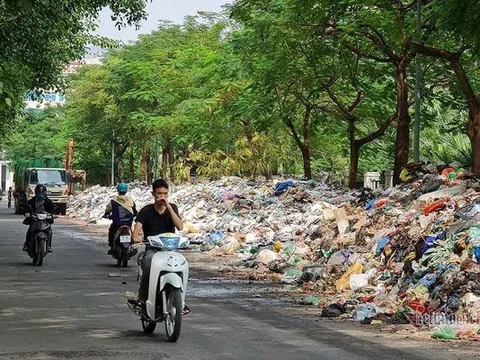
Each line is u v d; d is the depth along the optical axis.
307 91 49.62
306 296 20.03
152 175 88.94
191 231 39.56
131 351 12.52
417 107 35.94
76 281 22.67
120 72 75.56
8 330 14.47
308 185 44.12
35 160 73.56
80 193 85.56
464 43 29.92
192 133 62.84
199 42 73.06
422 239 20.08
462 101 45.56
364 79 48.28
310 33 39.12
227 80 54.59
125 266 27.19
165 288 13.53
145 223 14.23
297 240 29.81
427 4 33.50
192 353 12.41
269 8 41.44
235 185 51.09
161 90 68.75
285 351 12.67
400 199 26.64
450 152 52.81
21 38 31.27
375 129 57.78
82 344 13.12
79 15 33.91
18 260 29.22
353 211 28.70
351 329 15.13
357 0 35.19
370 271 20.89
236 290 21.30
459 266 17.53
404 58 38.84
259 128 50.47
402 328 15.18
